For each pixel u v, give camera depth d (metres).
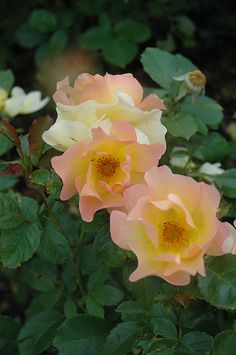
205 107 0.92
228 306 0.69
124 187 0.67
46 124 0.74
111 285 0.88
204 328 0.79
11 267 0.76
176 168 0.89
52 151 0.74
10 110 0.98
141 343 0.73
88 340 0.82
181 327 0.75
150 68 0.92
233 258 0.70
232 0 1.73
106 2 1.56
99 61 1.57
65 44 1.56
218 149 0.93
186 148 0.94
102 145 0.68
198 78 0.86
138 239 0.65
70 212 1.01
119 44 1.45
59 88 0.73
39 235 0.77
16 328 0.95
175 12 1.60
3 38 1.62
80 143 0.67
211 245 0.65
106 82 0.71
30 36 1.56
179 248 0.65
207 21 1.76
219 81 1.70
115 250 0.74
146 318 0.75
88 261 0.89
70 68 1.54
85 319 0.82
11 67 1.67
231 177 0.88
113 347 0.76
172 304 0.73
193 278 0.71
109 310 0.88
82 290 0.89
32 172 0.74
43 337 0.90
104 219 0.75
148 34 1.46
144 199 0.64
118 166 0.68
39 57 1.55
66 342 0.81
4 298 1.27
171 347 0.72
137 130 0.70
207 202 0.65
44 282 0.93
